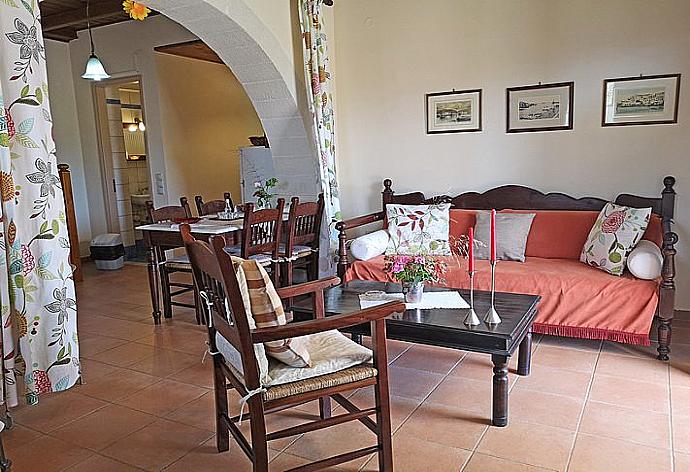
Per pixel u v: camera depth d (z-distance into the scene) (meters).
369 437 2.33
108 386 2.95
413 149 4.64
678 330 3.49
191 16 3.65
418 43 4.48
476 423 2.41
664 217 3.74
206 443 2.34
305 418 2.52
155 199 6.19
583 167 4.04
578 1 3.88
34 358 2.57
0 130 2.36
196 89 6.41
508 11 4.12
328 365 1.92
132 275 5.82
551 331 3.28
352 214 5.00
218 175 6.80
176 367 3.20
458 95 4.39
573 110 4.01
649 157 3.83
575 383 2.77
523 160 4.23
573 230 3.83
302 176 4.81
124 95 7.52
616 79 3.85
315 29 4.33
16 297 2.49
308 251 4.36
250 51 4.07
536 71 4.09
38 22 2.50
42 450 2.32
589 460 2.10
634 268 3.11
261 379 1.82
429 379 2.88
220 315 1.98
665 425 2.34
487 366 3.04
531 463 2.09
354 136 4.87
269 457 2.19
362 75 4.75
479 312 2.63
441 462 2.11
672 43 3.66
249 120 7.29
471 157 4.42
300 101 4.46
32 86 2.48
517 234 3.83
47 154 2.56
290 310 2.75
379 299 2.87
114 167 6.82
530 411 2.50
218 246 1.69
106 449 2.31
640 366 2.96
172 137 6.10
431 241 4.11
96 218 6.77
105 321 4.14
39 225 2.53
